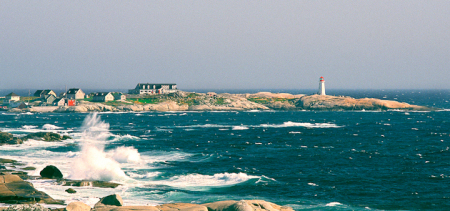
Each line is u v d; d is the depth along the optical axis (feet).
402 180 196.13
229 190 170.09
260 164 235.40
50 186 160.56
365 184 187.21
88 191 156.66
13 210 114.62
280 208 126.41
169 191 163.32
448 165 235.81
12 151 258.78
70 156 239.91
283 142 342.64
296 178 197.57
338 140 358.64
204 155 261.85
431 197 166.81
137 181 178.50
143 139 351.05
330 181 192.44
